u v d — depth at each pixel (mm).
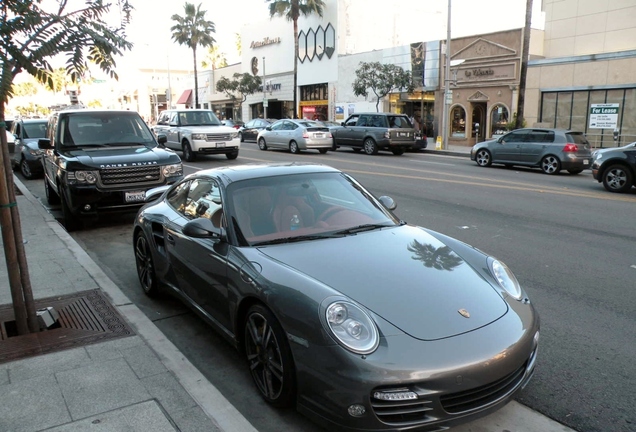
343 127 25391
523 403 3635
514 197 12078
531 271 6539
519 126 24203
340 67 38844
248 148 27047
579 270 6574
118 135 9773
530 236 8367
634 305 5387
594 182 15172
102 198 8414
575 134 17422
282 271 3467
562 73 24938
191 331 4906
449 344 2969
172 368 3785
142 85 78750
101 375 3664
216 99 58031
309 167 4941
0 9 3932
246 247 3896
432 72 31641
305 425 3387
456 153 25000
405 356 2871
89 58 4473
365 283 3361
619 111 23156
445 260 3828
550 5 27266
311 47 41562
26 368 3770
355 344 2906
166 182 8930
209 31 52688
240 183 4445
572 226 9102
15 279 4320
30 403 3307
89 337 4328
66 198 8617
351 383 2830
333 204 4520
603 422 3400
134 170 8633
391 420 2846
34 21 3914
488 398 3043
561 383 3879
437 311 3182
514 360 3094
